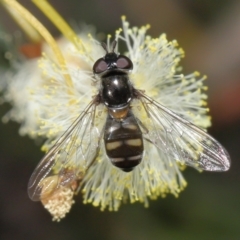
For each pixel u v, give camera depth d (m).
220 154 0.08
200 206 0.11
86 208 0.11
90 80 0.09
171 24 0.11
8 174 0.11
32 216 0.11
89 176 0.09
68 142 0.09
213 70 0.11
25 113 0.10
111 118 0.09
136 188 0.09
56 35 0.11
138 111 0.09
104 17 0.11
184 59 0.11
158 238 0.11
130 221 0.11
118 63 0.09
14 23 0.10
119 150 0.09
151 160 0.09
